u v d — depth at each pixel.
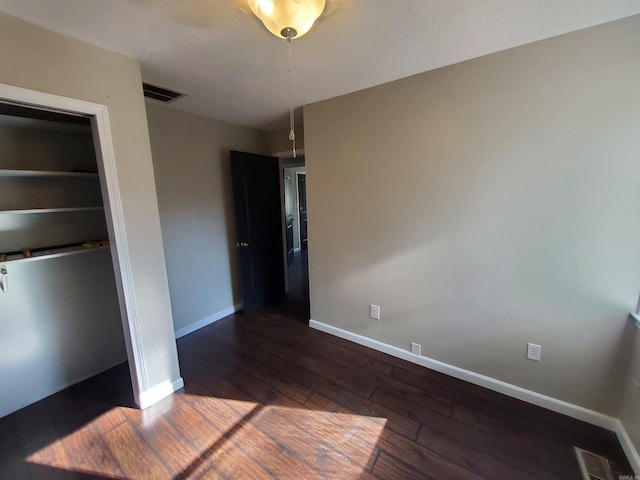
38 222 1.95
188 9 1.25
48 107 1.41
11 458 1.54
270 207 3.66
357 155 2.36
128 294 1.76
